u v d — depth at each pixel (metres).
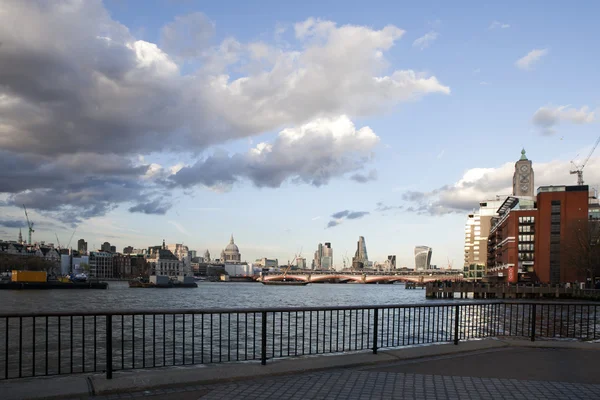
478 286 115.75
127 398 10.55
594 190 158.88
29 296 129.00
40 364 27.84
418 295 165.00
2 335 39.78
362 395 10.68
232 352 29.38
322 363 13.44
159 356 28.94
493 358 14.77
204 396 10.62
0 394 10.47
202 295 161.38
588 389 11.27
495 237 169.88
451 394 10.77
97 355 30.73
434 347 16.06
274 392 10.92
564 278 123.31
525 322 46.41
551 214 126.44
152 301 115.50
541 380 12.02
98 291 173.88
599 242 108.06
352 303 104.44
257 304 103.88
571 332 36.31
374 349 15.16
